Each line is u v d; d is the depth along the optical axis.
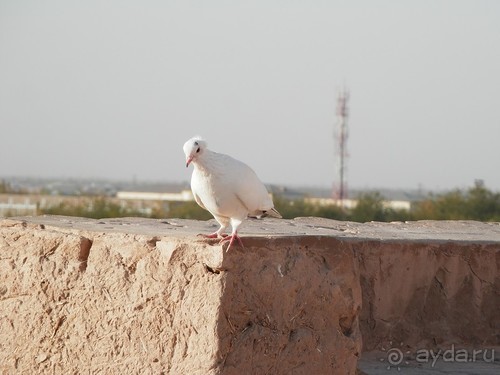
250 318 8.82
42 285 10.01
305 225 12.99
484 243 11.75
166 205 50.44
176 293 8.91
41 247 10.13
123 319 9.30
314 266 9.27
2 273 10.38
